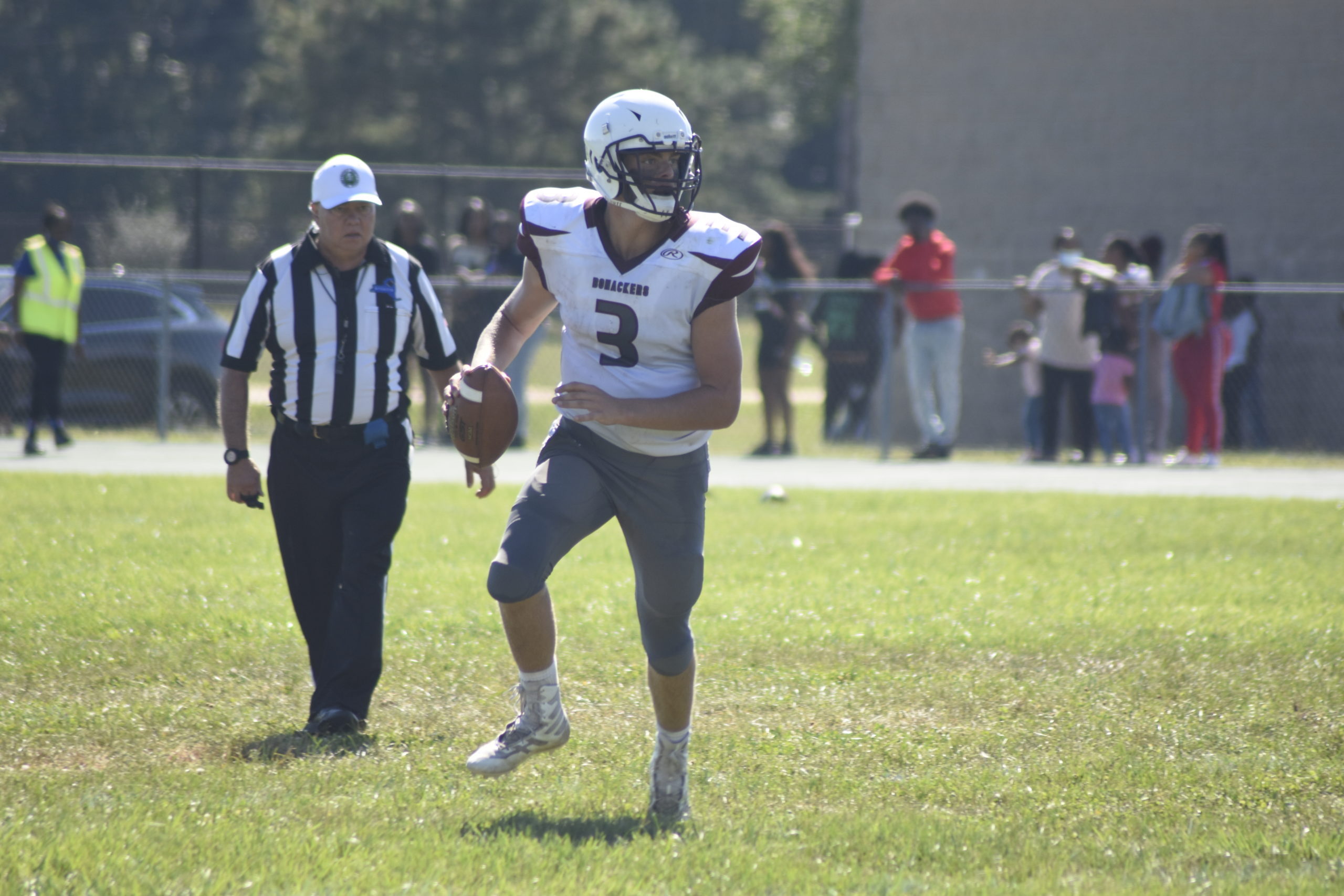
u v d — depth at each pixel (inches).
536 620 576.7
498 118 7322.8
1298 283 2539.4
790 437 2036.2
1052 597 1038.4
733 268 556.4
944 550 1240.8
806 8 6417.3
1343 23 2497.5
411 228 1989.4
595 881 501.0
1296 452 2181.3
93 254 3425.2
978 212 2709.2
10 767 643.5
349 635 724.0
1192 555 1223.5
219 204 4092.0
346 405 729.6
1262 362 2400.3
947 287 1950.1
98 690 780.6
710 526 1344.7
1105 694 789.9
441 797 607.5
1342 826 582.9
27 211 3809.1
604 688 800.3
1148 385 2009.1
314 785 620.4
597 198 579.2
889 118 2758.4
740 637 909.8
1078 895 493.4
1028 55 2669.8
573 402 546.9
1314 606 1012.5
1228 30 2561.5
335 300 729.6
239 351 741.3
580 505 577.3
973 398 2655.0
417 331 760.3
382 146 7057.1
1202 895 493.0
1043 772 655.1
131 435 2107.5
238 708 751.7
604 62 7578.7
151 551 1168.2
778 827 572.7
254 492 750.5
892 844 549.0
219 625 919.0
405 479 751.1
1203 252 1875.0
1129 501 1544.0
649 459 575.5
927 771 660.7
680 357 577.3
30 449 1835.6
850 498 1556.3
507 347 621.0
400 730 719.1
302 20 7386.8
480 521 1349.7
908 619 964.6
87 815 566.6
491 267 2068.2
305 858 517.0
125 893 478.9
